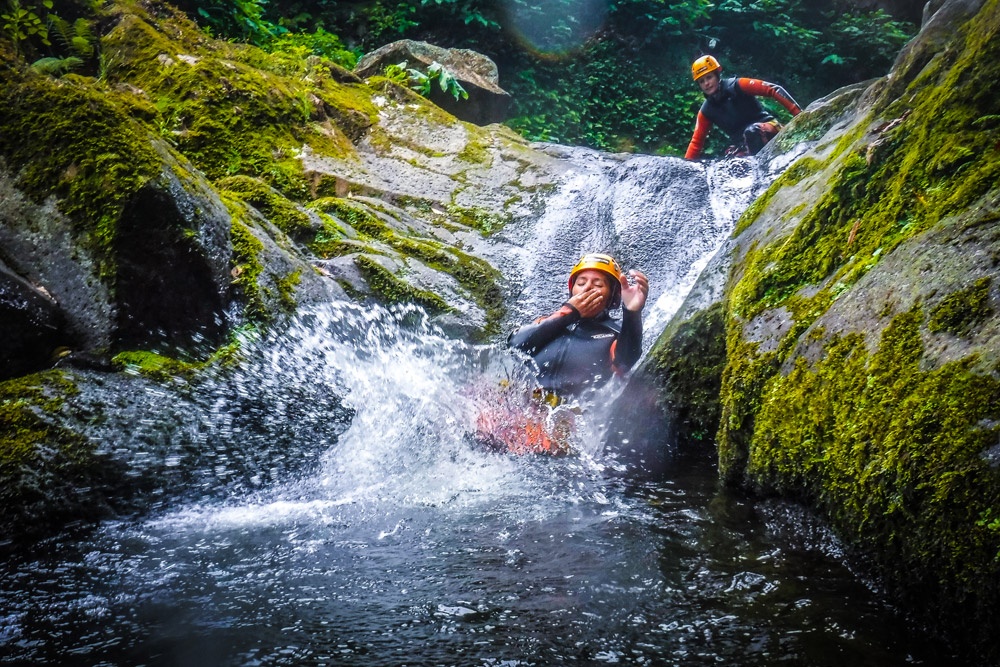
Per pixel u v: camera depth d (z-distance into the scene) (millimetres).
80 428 2734
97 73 6449
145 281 3303
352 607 1971
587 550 2305
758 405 2621
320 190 6098
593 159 7117
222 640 1806
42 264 3297
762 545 2270
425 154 6848
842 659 1665
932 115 2723
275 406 3336
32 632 1867
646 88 13672
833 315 2449
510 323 5230
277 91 6559
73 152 3393
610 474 3092
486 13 12812
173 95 6203
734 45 14961
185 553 2346
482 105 10203
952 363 1804
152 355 3227
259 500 2836
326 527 2561
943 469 1653
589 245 5996
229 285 3631
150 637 1834
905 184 2650
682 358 3453
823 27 15570
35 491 2500
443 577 2139
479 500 2811
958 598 1603
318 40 9602
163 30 6781
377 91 7629
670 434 3354
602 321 4273
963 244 2098
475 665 1682
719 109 8867
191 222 3475
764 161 6629
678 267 5738
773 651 1712
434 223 6055
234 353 3434
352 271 4824
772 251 3207
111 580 2162
